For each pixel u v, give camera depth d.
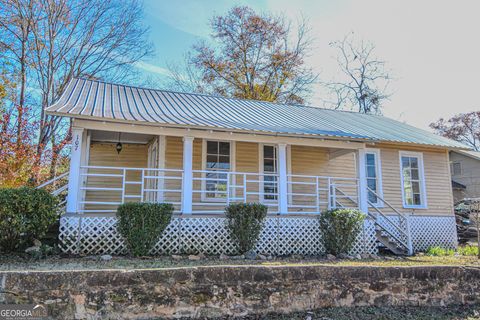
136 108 10.02
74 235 7.74
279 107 15.02
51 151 14.92
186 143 9.09
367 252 10.05
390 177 13.41
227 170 11.43
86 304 4.12
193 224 8.71
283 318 4.68
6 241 6.92
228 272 4.70
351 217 9.31
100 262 6.82
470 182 24.27
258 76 28.27
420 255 10.56
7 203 6.71
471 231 15.97
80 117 7.92
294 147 12.55
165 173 10.60
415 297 5.51
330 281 5.13
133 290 4.30
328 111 16.09
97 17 20.33
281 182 9.84
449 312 5.38
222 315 4.57
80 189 8.73
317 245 9.69
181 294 4.46
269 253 9.15
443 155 14.37
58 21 19.09
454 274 5.80
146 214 7.70
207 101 13.58
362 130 12.49
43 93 18.70
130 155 12.41
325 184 12.68
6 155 12.26
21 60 17.91
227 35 28.55
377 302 5.30
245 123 10.20
